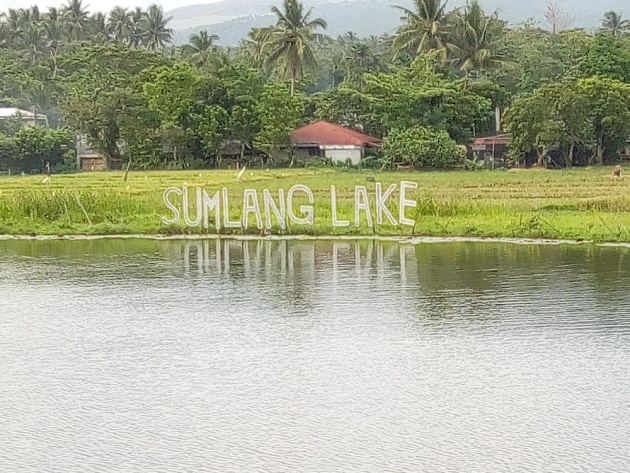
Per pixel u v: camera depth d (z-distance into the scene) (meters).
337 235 34.56
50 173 75.25
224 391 15.48
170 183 58.50
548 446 12.92
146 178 64.44
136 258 30.14
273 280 25.38
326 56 121.94
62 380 16.25
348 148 79.38
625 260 27.61
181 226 36.19
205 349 18.03
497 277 25.02
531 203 40.81
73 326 20.19
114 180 62.75
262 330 19.44
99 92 82.19
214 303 22.30
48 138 79.94
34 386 15.94
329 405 14.71
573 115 69.62
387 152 74.31
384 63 102.19
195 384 15.88
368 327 19.50
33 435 13.75
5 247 33.62
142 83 81.75
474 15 83.12
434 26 81.94
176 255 30.67
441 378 15.89
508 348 17.62
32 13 129.00
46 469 12.57
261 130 78.12
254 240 34.16
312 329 19.44
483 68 83.56
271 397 15.13
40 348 18.38
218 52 105.06
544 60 89.81
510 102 82.19
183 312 21.34
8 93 99.25
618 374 15.87
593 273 25.34
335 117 85.06
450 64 86.06
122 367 16.95
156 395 15.35
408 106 78.12
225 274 26.53
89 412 14.63
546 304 21.33
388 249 31.09
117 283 25.38
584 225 34.34
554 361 16.70
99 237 36.16
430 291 23.25
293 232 35.16
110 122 79.31
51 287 24.95
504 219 36.19
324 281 25.06
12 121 88.69
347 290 23.67
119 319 20.78
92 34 124.25
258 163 80.62
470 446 12.99
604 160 74.88
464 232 33.81
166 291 24.02
